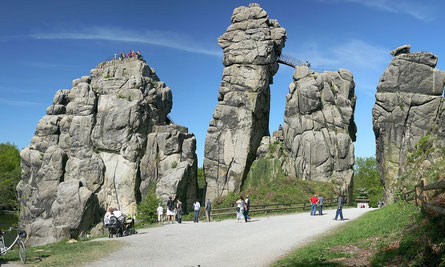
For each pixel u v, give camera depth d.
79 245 20.39
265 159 55.50
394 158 47.91
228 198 51.88
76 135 59.91
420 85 48.00
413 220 16.64
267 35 57.16
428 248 11.77
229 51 58.50
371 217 26.03
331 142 52.66
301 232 23.94
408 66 48.88
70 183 54.66
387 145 48.78
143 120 59.28
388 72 49.91
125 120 58.38
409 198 22.16
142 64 64.75
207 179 56.28
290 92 56.69
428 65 48.25
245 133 55.47
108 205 56.78
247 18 59.25
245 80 56.72
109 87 62.31
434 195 16.89
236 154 55.41
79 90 62.06
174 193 51.22
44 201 57.41
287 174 53.91
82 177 57.69
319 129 53.56
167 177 52.97
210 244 20.56
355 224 24.59
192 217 43.41
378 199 75.81
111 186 57.25
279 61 60.94
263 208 45.91
